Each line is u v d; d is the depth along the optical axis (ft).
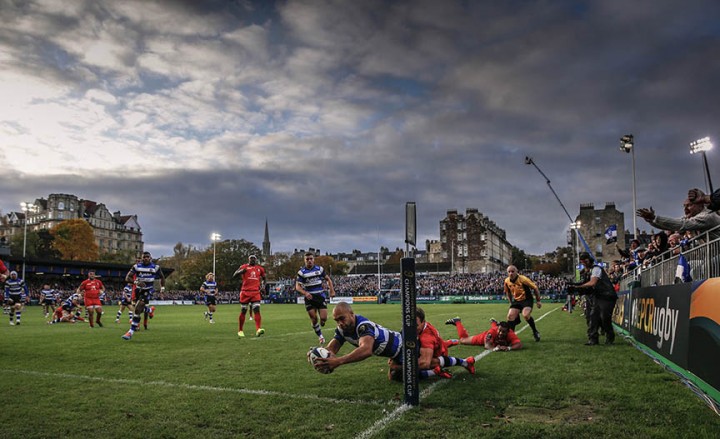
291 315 94.73
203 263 297.74
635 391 18.94
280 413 16.16
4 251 189.78
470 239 366.63
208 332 49.85
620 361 26.76
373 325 19.40
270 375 23.03
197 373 23.71
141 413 16.30
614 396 18.13
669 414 15.71
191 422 15.30
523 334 44.27
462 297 206.90
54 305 94.94
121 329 55.06
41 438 13.88
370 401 17.72
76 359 28.73
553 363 26.14
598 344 35.40
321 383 21.01
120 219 489.26
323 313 39.55
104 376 23.02
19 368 25.46
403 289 17.29
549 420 15.19
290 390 19.65
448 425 14.62
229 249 302.86
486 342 32.78
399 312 106.11
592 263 37.14
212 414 16.14
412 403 16.98
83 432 14.39
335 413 16.08
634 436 13.55
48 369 25.09
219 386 20.54
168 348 34.37
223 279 297.94
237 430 14.48
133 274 42.27
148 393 19.25
